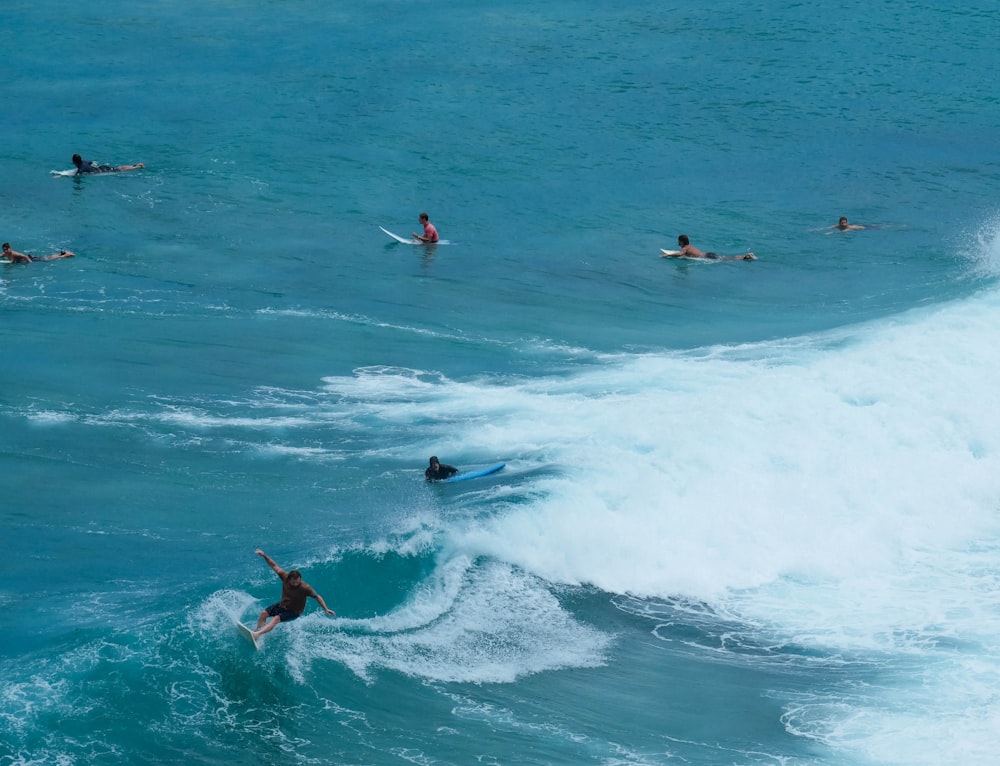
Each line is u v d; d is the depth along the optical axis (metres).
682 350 50.91
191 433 41.84
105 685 27.86
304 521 35.97
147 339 50.59
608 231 68.06
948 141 84.62
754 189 75.44
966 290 56.91
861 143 84.19
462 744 26.81
